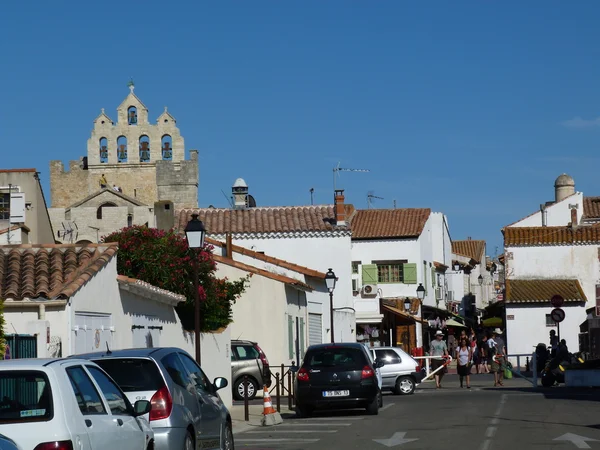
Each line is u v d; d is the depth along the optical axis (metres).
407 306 58.75
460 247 112.56
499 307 74.38
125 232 29.62
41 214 41.41
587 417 25.00
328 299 53.09
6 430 10.30
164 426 14.36
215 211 58.31
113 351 15.41
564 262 69.88
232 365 37.94
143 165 114.75
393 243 68.56
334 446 20.00
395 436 21.44
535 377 40.06
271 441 21.62
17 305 19.69
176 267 29.61
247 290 42.06
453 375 56.94
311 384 27.77
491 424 23.52
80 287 20.84
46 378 10.69
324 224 56.19
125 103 115.44
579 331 65.38
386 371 39.28
